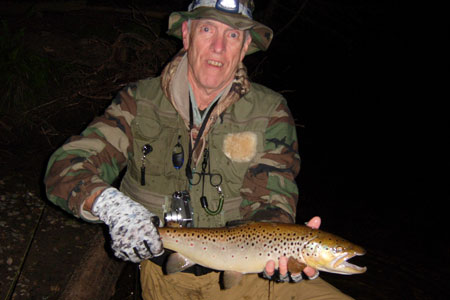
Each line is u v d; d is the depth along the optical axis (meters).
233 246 0.94
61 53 2.97
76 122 2.76
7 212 1.68
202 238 0.96
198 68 1.02
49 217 1.70
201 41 1.02
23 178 1.99
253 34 1.18
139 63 3.09
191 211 1.06
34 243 1.52
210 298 1.12
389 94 6.47
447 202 3.03
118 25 3.49
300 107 5.70
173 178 1.06
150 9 3.61
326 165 3.73
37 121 2.57
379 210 2.76
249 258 0.93
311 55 5.95
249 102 1.08
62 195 0.88
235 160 1.06
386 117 5.71
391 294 1.72
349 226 2.45
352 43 5.63
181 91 1.05
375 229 2.43
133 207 0.82
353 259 1.99
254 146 1.06
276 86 5.53
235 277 0.95
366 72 6.42
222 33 1.02
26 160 2.19
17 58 2.66
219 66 1.02
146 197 1.07
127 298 1.41
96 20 3.51
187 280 1.10
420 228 2.50
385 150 4.40
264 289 1.12
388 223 2.54
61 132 2.61
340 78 6.35
